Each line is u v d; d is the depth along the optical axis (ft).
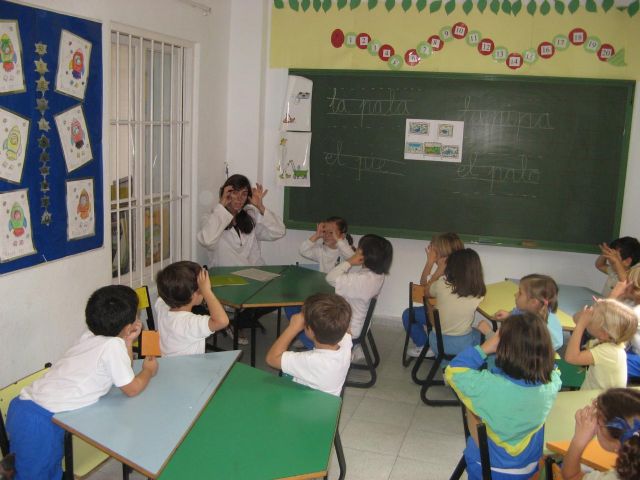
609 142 14.98
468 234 16.01
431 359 14.42
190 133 14.76
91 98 10.71
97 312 7.21
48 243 9.87
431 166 15.89
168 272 9.14
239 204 14.66
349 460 9.97
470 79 15.28
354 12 15.61
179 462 5.95
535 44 14.88
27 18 8.93
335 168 16.44
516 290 13.66
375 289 12.44
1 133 8.60
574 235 15.49
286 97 16.31
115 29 11.39
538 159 15.33
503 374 7.06
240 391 7.49
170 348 9.15
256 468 5.89
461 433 11.03
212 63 15.34
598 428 5.91
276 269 14.35
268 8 16.17
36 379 7.50
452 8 15.08
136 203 13.01
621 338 8.47
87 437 6.29
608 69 14.71
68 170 10.23
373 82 15.80
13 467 6.56
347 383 12.75
